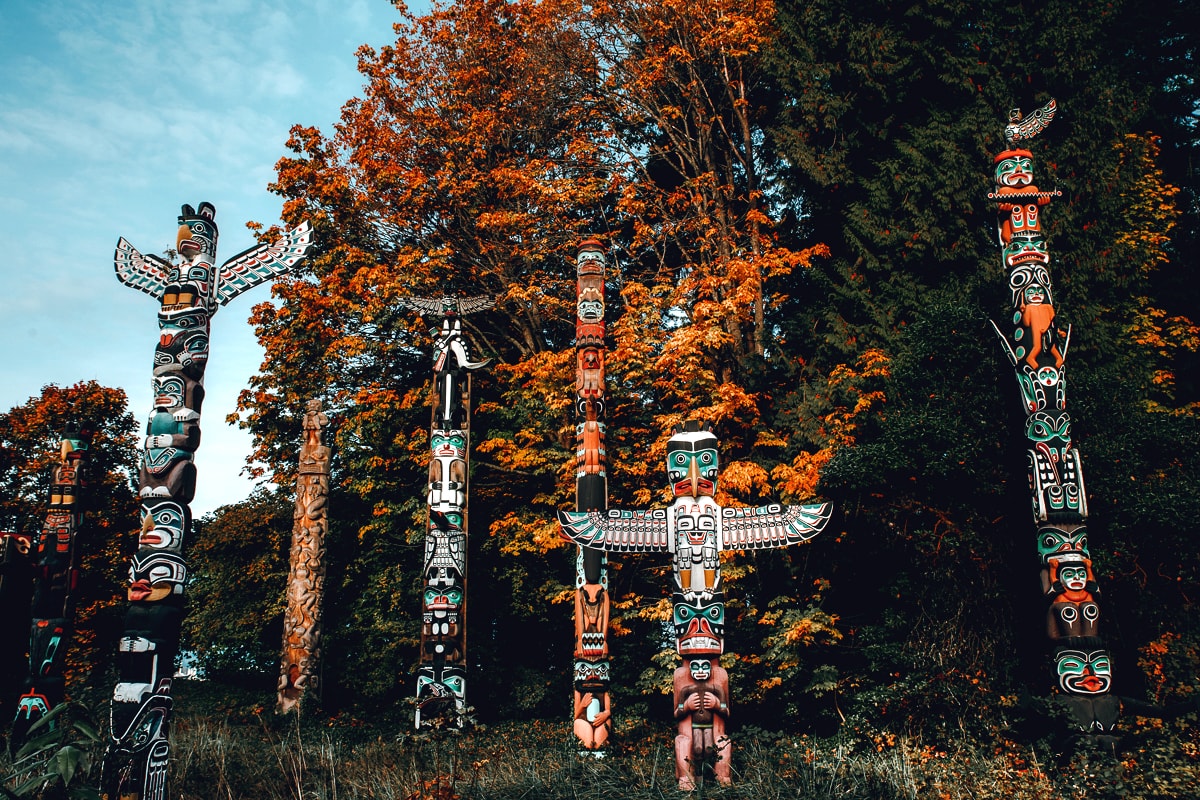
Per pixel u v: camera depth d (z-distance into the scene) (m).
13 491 25.34
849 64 18.94
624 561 18.73
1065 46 17.36
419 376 24.11
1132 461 13.03
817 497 15.98
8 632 15.66
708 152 21.38
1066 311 16.31
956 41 18.72
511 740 14.29
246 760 11.80
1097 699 10.63
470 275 24.11
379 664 19.72
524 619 21.17
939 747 11.75
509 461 20.38
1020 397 12.11
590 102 22.97
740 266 18.25
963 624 13.55
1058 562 11.23
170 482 9.52
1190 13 20.64
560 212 22.02
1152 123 21.38
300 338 22.73
